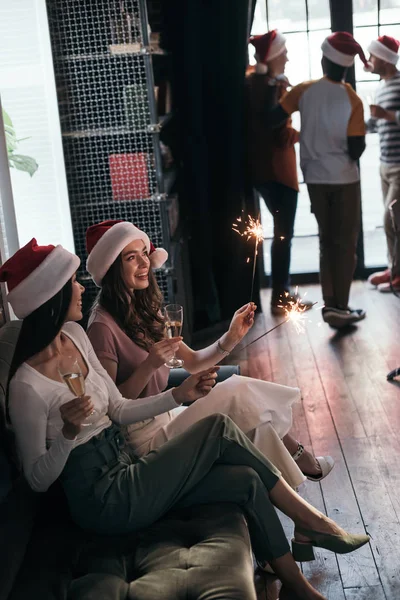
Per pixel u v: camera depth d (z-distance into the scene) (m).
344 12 5.82
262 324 5.57
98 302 2.95
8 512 2.41
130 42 4.29
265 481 2.57
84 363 2.63
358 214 5.37
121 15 4.25
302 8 5.82
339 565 2.89
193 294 5.67
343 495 3.33
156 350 2.76
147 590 2.12
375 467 3.54
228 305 5.66
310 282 6.30
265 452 2.79
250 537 2.56
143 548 2.35
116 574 2.23
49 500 2.64
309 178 5.34
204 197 5.38
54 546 2.37
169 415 2.97
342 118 5.19
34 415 2.39
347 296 5.41
